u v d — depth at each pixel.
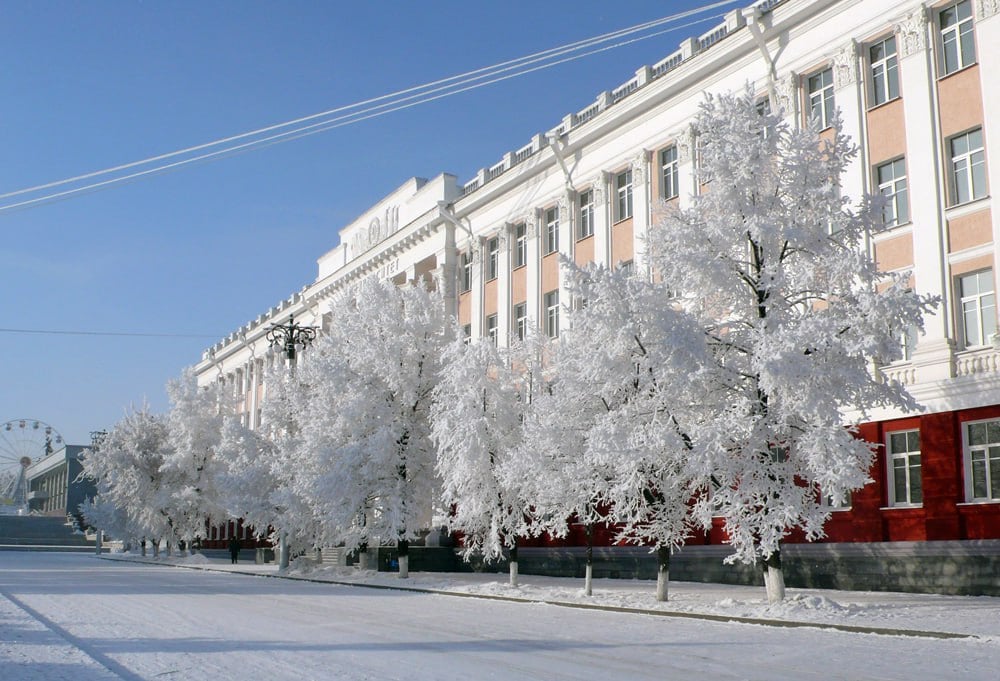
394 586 30.05
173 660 11.57
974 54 23.48
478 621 17.48
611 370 20.86
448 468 28.67
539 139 39.88
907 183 24.75
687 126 32.03
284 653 12.29
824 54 27.03
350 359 35.66
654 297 19.72
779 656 12.04
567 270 21.52
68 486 137.25
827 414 17.89
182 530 60.72
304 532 39.06
